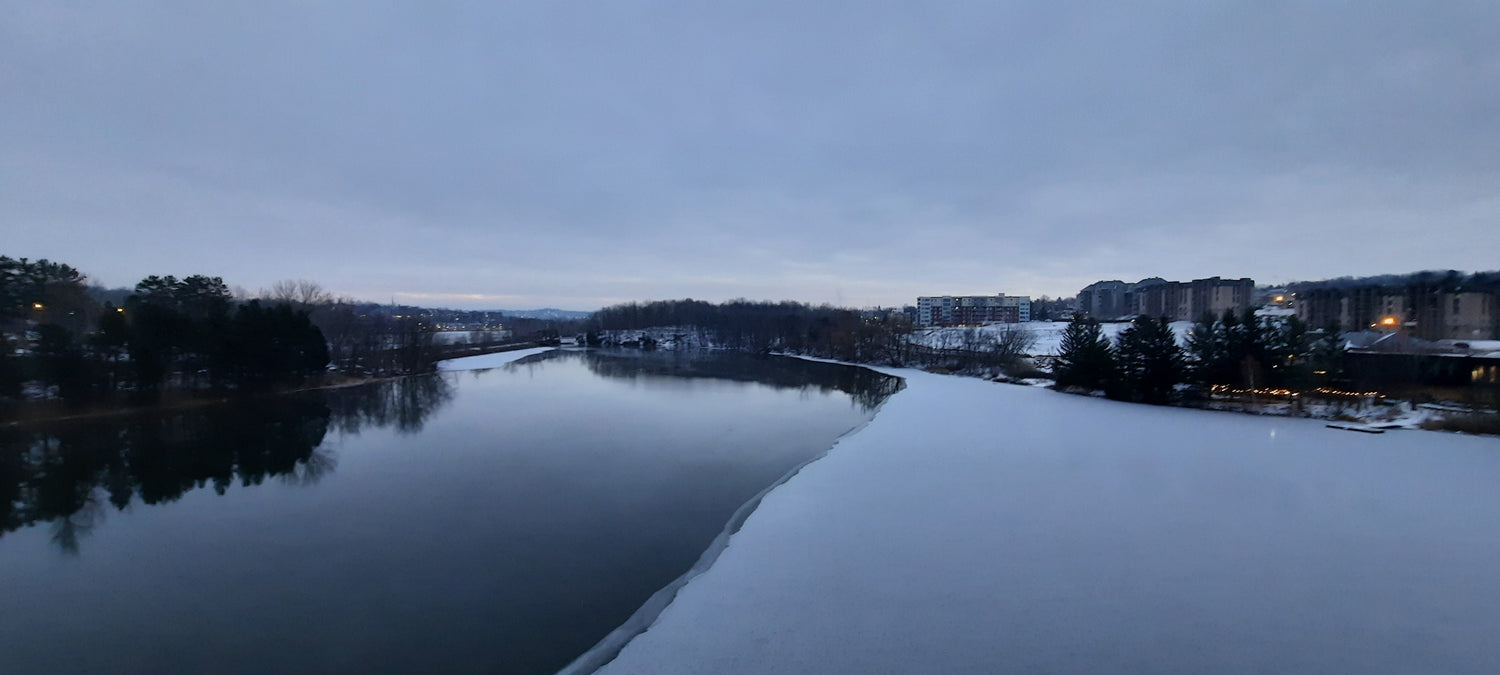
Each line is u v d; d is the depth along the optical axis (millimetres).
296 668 9133
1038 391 37656
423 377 51812
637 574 11992
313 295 75500
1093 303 140875
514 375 54312
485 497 17156
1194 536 11945
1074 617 8852
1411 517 12852
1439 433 21625
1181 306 102562
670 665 7801
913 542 11852
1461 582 9781
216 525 15422
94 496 18234
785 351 89125
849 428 27125
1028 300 156625
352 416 31812
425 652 9406
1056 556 11055
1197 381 29922
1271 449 19531
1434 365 26094
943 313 156500
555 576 11945
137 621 10664
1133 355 31844
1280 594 9469
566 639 9664
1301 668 7527
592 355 84938
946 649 8062
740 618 8969
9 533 15117
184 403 34312
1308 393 27031
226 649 9711
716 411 32469
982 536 12125
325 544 13961
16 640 10102
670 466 20203
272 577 12297
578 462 20953
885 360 65562
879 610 9148
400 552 13375
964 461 18516
